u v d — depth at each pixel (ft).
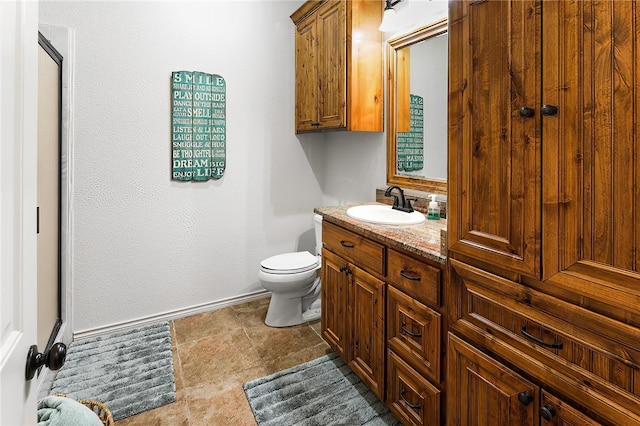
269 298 10.23
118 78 7.86
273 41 9.70
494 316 3.57
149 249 8.55
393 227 5.76
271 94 9.81
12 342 1.91
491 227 3.47
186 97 8.58
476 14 3.50
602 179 2.57
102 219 7.95
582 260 2.72
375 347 5.64
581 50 2.63
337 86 7.64
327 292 7.14
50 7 7.11
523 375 3.31
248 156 9.63
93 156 7.73
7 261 1.87
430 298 4.48
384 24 7.11
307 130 9.11
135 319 8.51
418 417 4.82
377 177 8.36
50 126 6.58
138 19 7.97
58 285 7.36
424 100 6.87
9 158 1.89
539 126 2.96
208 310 9.42
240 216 9.68
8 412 1.84
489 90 3.41
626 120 2.41
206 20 8.74
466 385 3.92
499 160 3.35
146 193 8.39
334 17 7.65
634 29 2.33
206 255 9.29
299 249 10.68
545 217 2.96
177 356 7.32
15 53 1.97
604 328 2.64
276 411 5.76
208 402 5.97
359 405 5.90
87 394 6.12
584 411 2.85
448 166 3.96
